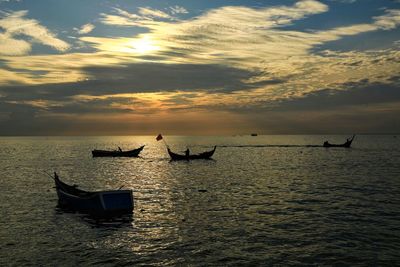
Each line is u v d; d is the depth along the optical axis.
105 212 27.55
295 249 19.86
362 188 41.44
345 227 24.16
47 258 18.75
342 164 73.38
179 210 29.75
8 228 24.38
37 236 22.56
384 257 18.61
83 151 139.00
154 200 34.44
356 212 28.67
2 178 53.16
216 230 23.67
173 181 49.16
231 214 28.22
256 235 22.47
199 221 26.05
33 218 27.17
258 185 44.62
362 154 104.62
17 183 47.50
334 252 19.34
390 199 34.31
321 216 27.36
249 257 18.73
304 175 55.09
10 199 35.22
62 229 24.12
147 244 20.94
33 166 73.75
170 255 19.12
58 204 32.53
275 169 64.56
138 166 72.44
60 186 33.97
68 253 19.48
